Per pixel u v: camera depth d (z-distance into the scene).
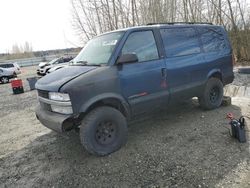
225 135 4.36
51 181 3.52
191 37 5.23
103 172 3.56
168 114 5.75
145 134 4.74
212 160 3.58
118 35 4.37
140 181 3.26
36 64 50.53
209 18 18.22
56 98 3.83
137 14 16.64
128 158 3.88
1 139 5.53
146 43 4.49
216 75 5.78
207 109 5.73
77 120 3.93
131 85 4.21
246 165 3.38
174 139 4.41
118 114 4.10
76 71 4.07
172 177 3.26
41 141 5.09
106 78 3.94
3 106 9.66
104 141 4.02
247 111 5.52
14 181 3.65
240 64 17.25
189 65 5.04
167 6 17.28
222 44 5.88
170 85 4.75
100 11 16.56
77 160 4.02
